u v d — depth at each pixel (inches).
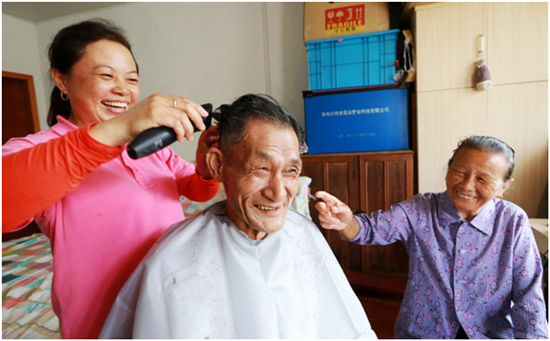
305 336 25.8
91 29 26.7
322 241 33.4
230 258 26.0
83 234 25.4
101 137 19.2
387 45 81.8
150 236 28.7
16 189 18.1
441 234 39.6
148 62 118.0
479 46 74.3
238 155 24.3
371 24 82.0
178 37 113.3
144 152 19.0
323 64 87.2
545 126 72.7
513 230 36.2
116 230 26.6
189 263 24.6
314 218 92.1
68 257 25.2
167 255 24.5
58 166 18.4
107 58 26.5
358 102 85.7
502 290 37.4
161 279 23.2
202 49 111.5
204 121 23.0
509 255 36.4
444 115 78.9
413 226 41.2
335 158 88.3
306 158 90.3
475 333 38.8
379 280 86.0
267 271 26.5
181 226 28.1
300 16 100.4
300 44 101.7
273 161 23.6
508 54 73.2
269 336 23.3
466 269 38.4
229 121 24.8
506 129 75.3
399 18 88.5
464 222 37.6
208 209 29.1
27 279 65.6
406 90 82.2
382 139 85.8
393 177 84.4
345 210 37.1
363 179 86.7
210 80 112.4
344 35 84.0
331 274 30.8
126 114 19.8
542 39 70.7
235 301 24.6
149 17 115.1
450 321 40.2
